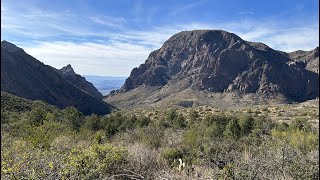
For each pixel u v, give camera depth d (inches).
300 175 241.4
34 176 197.2
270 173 238.1
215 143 404.2
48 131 449.4
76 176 218.7
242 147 388.5
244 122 727.7
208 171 275.3
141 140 538.0
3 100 1545.3
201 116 1706.4
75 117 839.1
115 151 277.1
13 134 478.3
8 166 216.8
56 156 247.3
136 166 281.3
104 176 246.1
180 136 542.0
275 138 441.7
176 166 310.7
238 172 227.9
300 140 423.8
